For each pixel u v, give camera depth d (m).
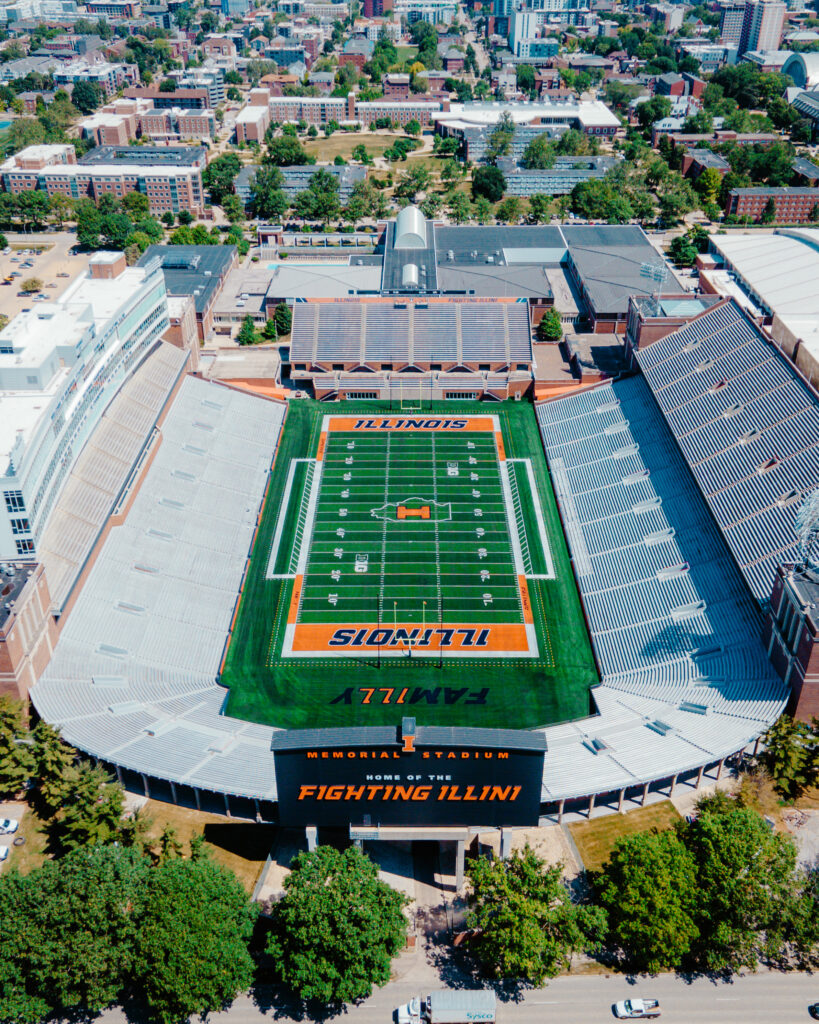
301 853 79.56
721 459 131.25
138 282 154.12
